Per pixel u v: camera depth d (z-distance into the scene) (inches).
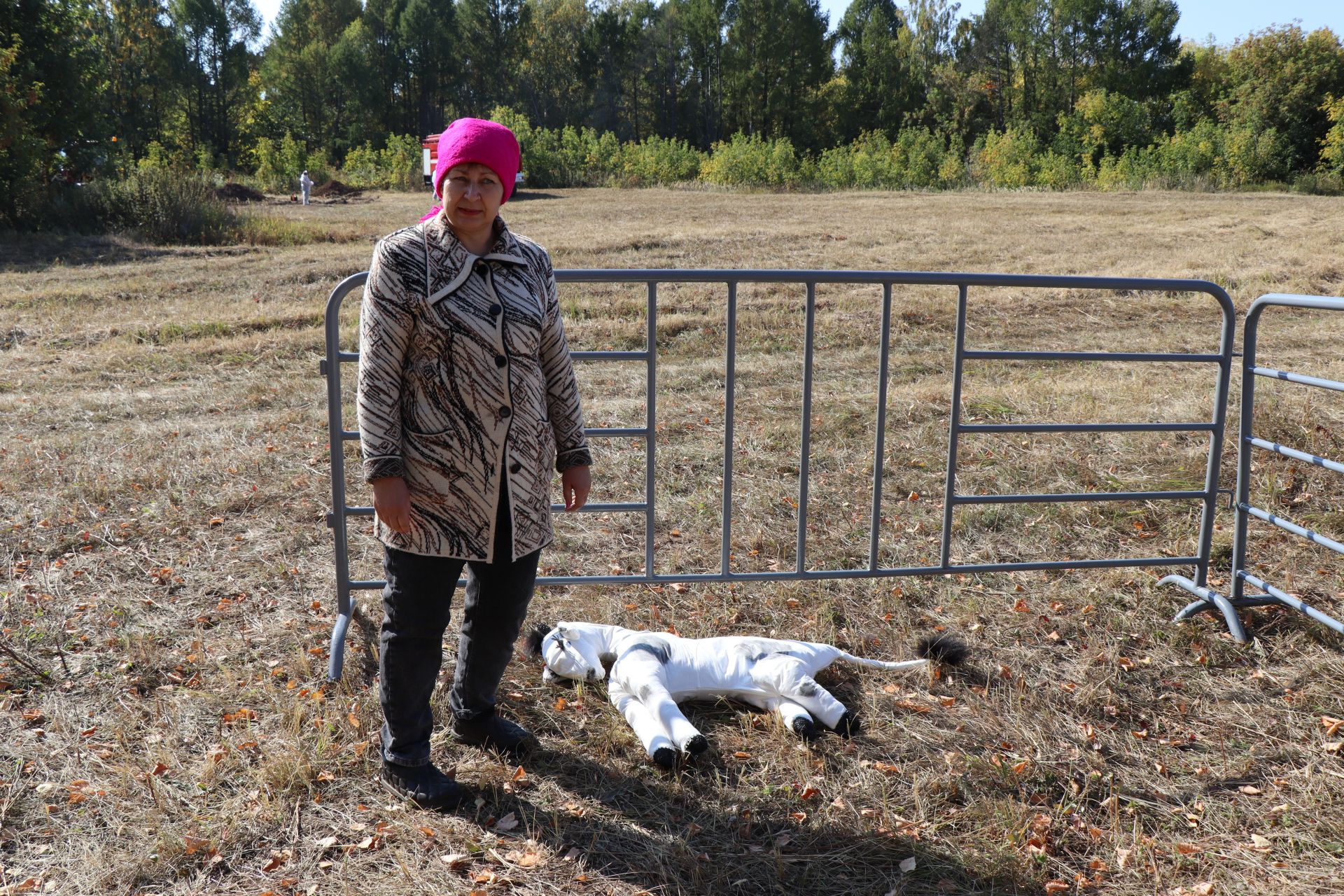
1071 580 165.8
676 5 2706.7
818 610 153.6
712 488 210.8
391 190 1425.9
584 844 99.6
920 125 2359.7
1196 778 112.2
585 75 2694.4
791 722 119.1
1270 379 292.4
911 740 118.9
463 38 2721.5
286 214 922.1
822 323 390.0
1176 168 1370.6
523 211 900.6
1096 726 122.5
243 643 140.8
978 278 143.7
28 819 101.8
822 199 1072.2
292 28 2859.3
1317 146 1523.1
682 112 2662.4
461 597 158.9
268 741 115.6
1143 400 269.3
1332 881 94.5
